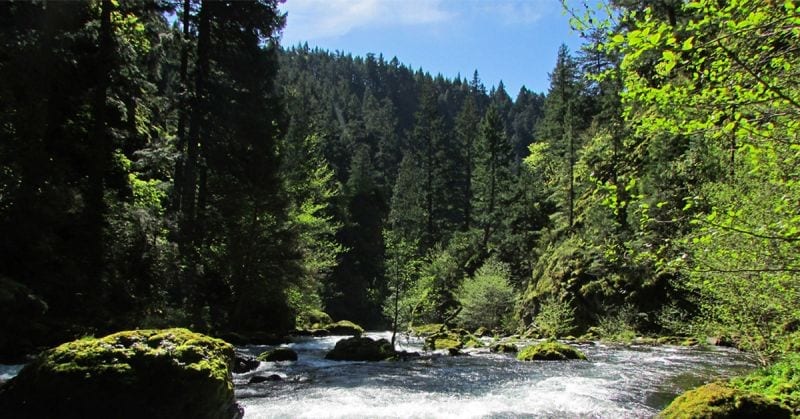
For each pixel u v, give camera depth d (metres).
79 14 16.34
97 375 6.63
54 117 15.76
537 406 10.16
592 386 12.34
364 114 117.38
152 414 6.66
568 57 51.00
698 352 19.66
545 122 57.84
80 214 15.77
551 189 48.53
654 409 9.97
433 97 76.75
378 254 62.69
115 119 19.14
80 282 14.83
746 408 7.25
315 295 34.06
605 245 7.48
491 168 63.22
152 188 21.81
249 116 24.02
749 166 8.38
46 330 12.78
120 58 17.45
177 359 7.04
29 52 14.30
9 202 13.42
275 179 26.42
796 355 10.04
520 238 49.56
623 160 28.50
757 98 4.36
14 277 13.31
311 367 15.71
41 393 6.53
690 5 4.23
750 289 8.83
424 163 75.00
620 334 26.00
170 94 21.20
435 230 70.50
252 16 22.73
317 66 178.62
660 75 5.12
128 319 15.21
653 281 26.70
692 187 13.59
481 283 39.44
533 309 34.03
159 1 19.64
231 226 25.59
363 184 69.50
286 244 26.59
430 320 41.47
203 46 21.88
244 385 12.24
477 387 12.24
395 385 12.46
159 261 17.83
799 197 5.47
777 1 3.99
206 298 23.52
